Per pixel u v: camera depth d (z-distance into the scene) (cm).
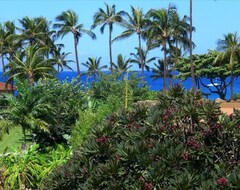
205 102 564
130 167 545
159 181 515
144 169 535
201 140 545
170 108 590
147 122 575
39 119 3438
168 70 9362
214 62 7412
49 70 6962
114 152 575
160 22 7388
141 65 8538
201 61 8144
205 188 489
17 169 2053
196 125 558
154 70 9375
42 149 3122
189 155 529
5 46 9019
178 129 556
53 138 3472
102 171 547
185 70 8231
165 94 612
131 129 579
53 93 3588
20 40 8719
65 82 3719
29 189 2080
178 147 532
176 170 520
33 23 8681
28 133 4141
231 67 7338
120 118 612
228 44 7300
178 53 9069
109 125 598
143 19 7550
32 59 6650
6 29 9475
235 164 531
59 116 3488
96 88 5291
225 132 545
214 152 536
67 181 582
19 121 3500
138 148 544
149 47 7906
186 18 7388
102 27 8775
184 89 610
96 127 607
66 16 8838
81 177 576
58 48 9812
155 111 585
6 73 7062
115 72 5719
